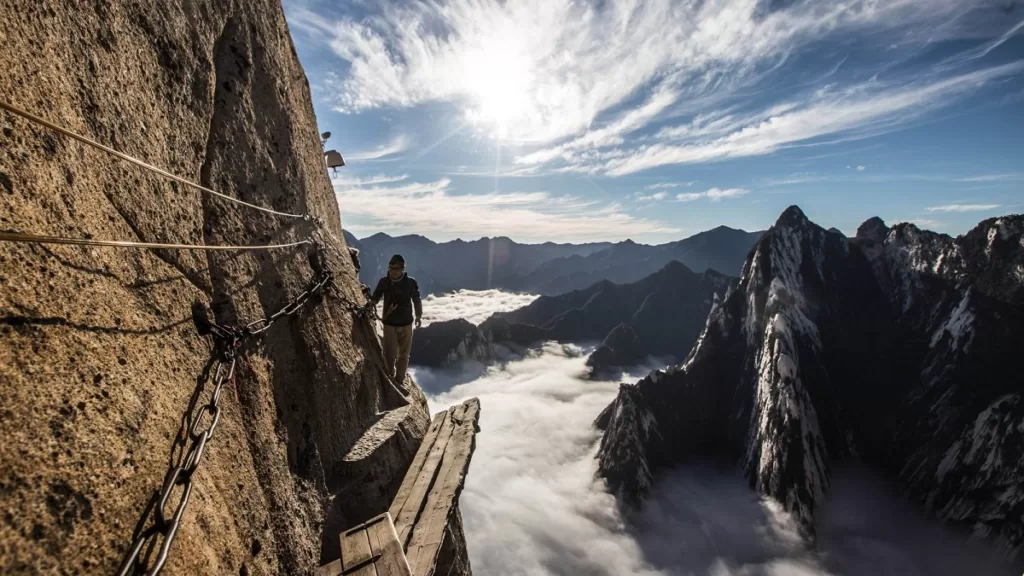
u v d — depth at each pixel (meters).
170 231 4.50
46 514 2.40
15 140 2.87
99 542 2.62
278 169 7.41
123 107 4.06
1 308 2.54
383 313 10.08
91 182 3.51
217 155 5.82
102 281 3.40
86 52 3.68
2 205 2.67
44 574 2.29
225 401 4.66
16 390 2.48
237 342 4.92
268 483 4.99
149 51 4.58
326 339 7.59
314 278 7.83
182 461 3.55
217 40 6.31
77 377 2.88
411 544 6.08
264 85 7.33
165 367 3.79
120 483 2.88
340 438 7.37
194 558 3.31
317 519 5.91
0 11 2.91
